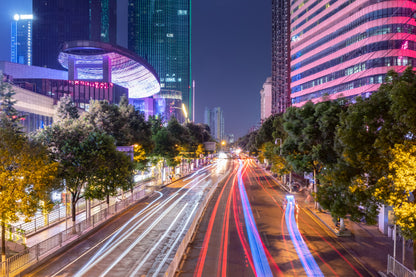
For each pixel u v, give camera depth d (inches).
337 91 3560.5
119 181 1083.3
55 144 981.8
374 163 546.0
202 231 978.1
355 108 588.7
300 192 1814.7
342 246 819.4
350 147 571.8
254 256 747.4
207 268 671.8
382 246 815.7
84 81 4298.7
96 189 999.0
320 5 3890.3
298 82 4466.0
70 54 4697.3
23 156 649.6
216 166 4510.3
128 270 675.4
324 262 705.6
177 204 1478.8
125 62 5359.3
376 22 3002.0
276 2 6422.2
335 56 3587.6
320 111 992.2
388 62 2945.4
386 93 537.0
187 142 3189.0
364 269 663.8
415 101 448.1
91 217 1029.8
